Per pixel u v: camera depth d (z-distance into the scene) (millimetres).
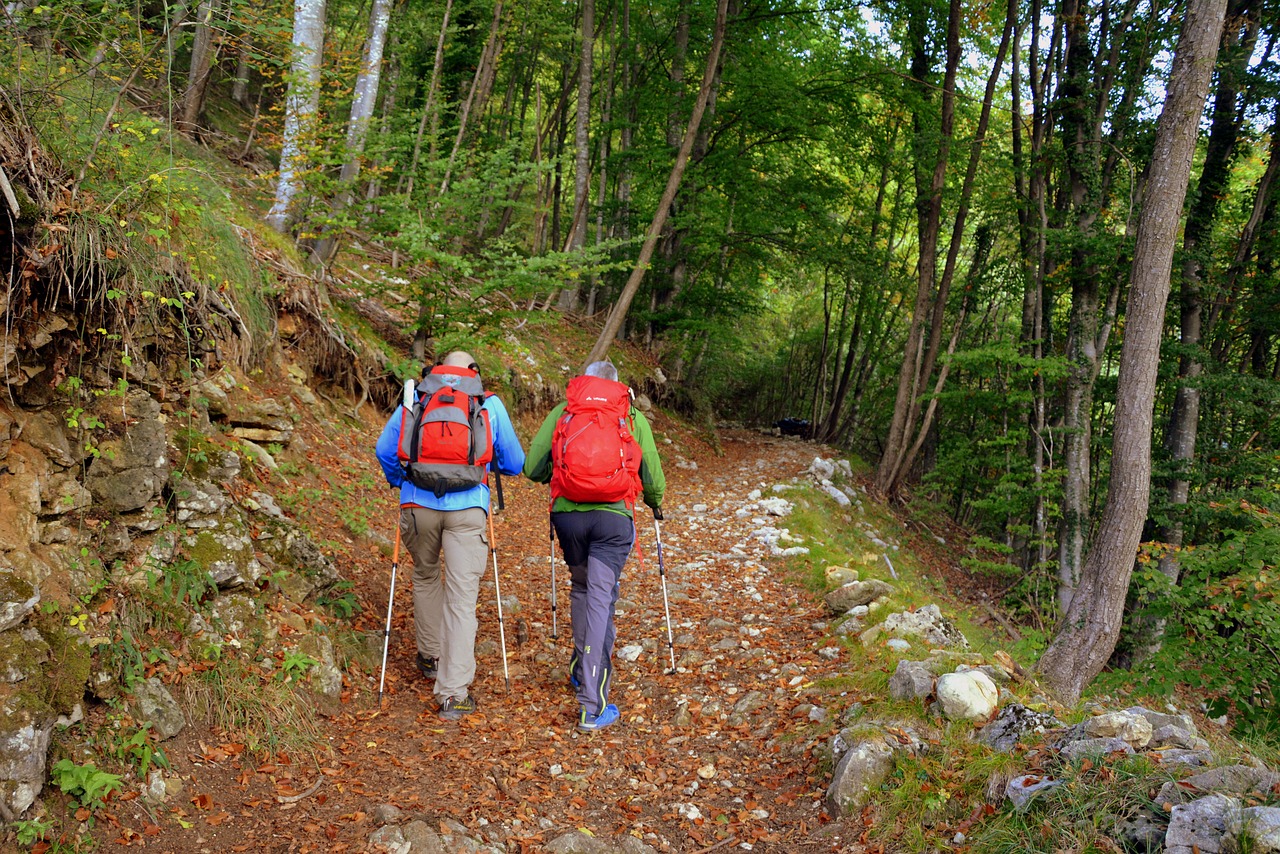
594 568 4363
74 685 2996
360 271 11453
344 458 7664
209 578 3912
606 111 20875
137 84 5402
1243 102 14625
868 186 26328
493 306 11133
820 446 23391
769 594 7148
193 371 5168
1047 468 15352
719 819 3475
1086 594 6129
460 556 4363
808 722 4219
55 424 3516
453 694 4324
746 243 20875
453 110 17281
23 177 3496
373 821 3223
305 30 8609
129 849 2824
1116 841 2721
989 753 3400
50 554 3254
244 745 3514
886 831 3158
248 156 11281
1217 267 15883
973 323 23125
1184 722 3543
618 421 4379
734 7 18203
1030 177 15859
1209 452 15453
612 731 4332
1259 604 7203
